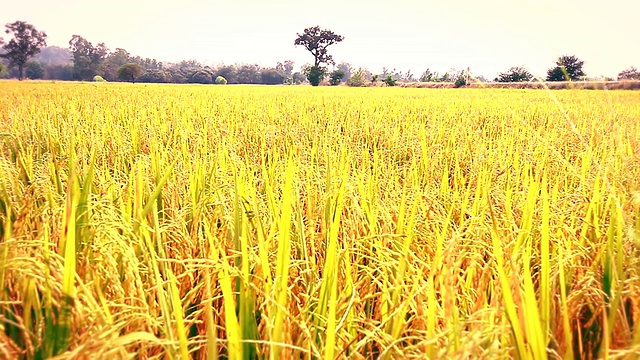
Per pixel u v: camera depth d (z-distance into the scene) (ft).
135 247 6.21
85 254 5.51
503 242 5.92
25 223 6.39
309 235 6.95
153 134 19.99
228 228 6.74
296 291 5.62
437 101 59.36
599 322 5.20
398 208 7.82
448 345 3.51
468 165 15.56
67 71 476.95
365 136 23.11
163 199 9.38
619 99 67.51
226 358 5.30
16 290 4.93
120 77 331.98
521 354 3.93
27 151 15.05
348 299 5.26
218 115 35.09
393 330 4.57
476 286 5.76
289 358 4.23
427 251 6.58
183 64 596.70
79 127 22.11
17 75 426.10
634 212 5.90
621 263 5.59
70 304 4.19
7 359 3.71
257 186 10.82
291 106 44.96
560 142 19.35
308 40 296.30
